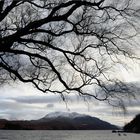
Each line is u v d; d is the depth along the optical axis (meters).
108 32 9.77
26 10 10.12
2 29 9.80
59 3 9.78
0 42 8.98
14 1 8.93
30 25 9.04
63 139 101.75
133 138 106.12
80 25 9.70
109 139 97.56
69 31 9.70
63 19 9.31
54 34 9.55
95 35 9.76
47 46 10.09
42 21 9.11
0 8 8.93
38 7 9.75
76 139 102.31
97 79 10.00
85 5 9.35
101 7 9.48
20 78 9.98
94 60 10.20
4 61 10.15
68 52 9.89
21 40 9.37
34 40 9.54
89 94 10.04
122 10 9.55
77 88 10.02
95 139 100.62
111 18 9.66
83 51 9.97
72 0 9.17
